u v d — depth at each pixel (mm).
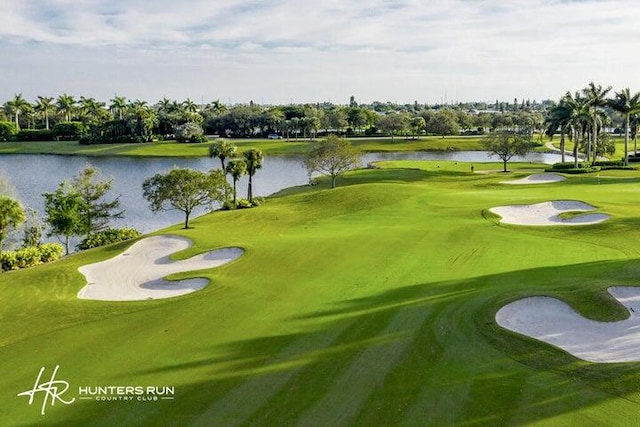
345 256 41031
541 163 134625
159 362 23844
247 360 23609
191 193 58469
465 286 32562
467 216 58312
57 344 26500
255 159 81938
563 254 40000
